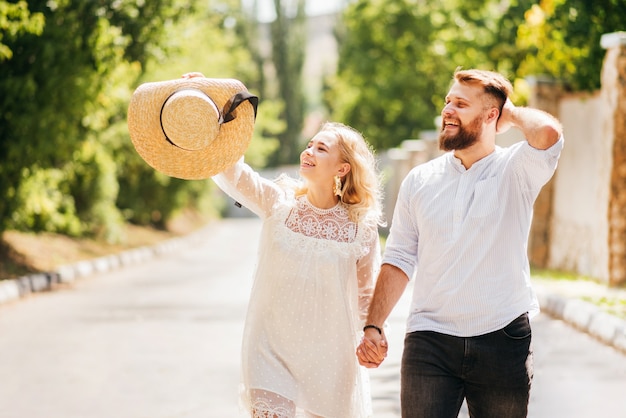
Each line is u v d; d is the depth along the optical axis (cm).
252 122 477
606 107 1534
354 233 487
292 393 475
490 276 430
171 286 1755
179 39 2003
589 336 1098
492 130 439
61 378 872
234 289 1688
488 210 430
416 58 4244
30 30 1488
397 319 1241
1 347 1042
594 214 1722
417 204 443
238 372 902
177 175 475
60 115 1708
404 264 451
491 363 427
